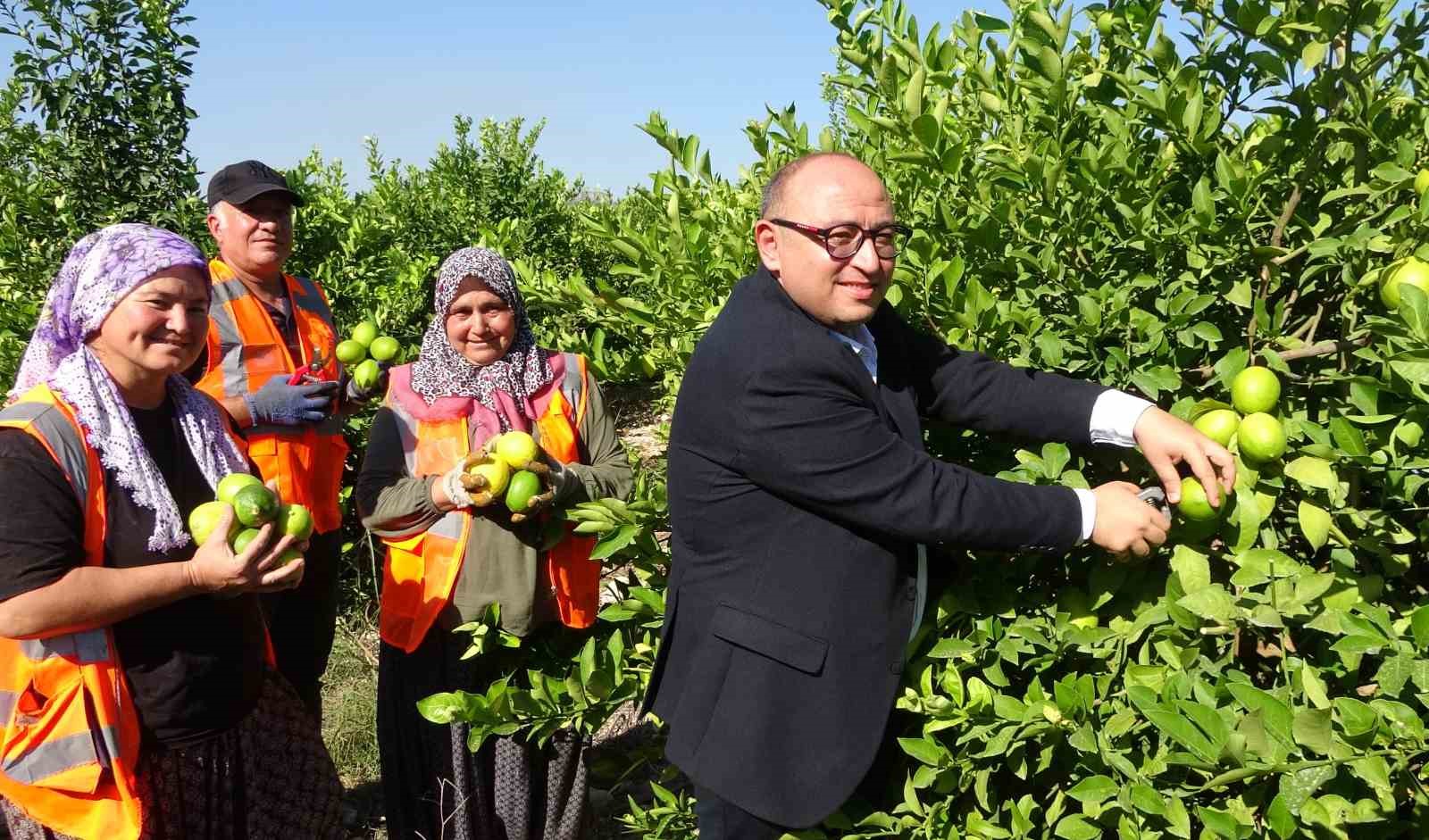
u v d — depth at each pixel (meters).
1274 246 2.23
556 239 11.79
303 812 2.62
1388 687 1.68
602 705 2.85
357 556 6.06
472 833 3.13
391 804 3.28
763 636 2.12
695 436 2.18
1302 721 1.64
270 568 2.32
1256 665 2.26
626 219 3.31
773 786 2.11
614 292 3.14
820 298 2.04
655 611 2.79
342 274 7.70
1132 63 2.62
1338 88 2.22
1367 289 2.19
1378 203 2.26
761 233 2.14
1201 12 2.48
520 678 3.22
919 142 2.45
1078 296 2.31
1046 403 2.19
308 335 4.10
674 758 2.22
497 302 3.05
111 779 2.19
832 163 2.04
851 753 2.11
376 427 3.15
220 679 2.38
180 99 6.36
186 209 6.28
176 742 2.32
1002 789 2.42
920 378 2.33
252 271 3.89
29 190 6.32
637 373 3.34
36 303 6.09
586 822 3.39
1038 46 2.43
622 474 3.19
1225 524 2.05
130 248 2.23
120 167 6.28
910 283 2.48
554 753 3.16
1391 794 1.70
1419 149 2.38
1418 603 2.13
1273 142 2.28
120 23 6.10
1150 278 2.35
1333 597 1.90
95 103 6.09
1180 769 1.98
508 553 3.00
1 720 2.14
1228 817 1.73
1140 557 2.06
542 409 3.16
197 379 3.70
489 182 11.88
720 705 2.17
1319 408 2.30
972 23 2.89
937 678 2.29
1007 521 1.96
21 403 2.19
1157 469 2.02
